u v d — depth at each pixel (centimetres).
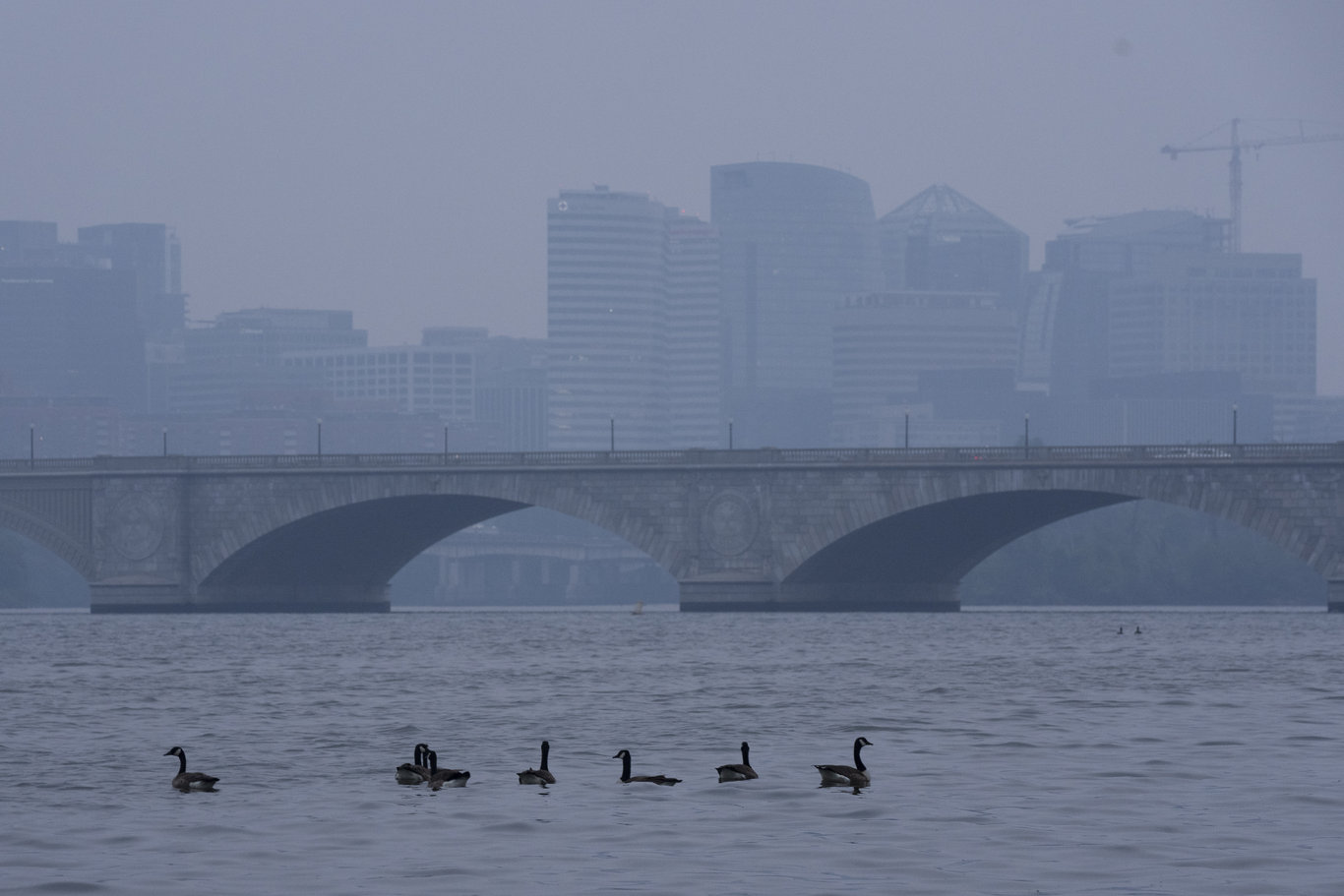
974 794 7706
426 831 6944
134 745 9650
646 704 11656
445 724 10581
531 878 6072
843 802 7525
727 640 18788
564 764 8769
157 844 6744
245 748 9469
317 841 6775
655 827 6975
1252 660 15462
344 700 12069
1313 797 7556
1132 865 6222
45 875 6169
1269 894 5775
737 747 9381
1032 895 5788
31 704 11881
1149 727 10112
